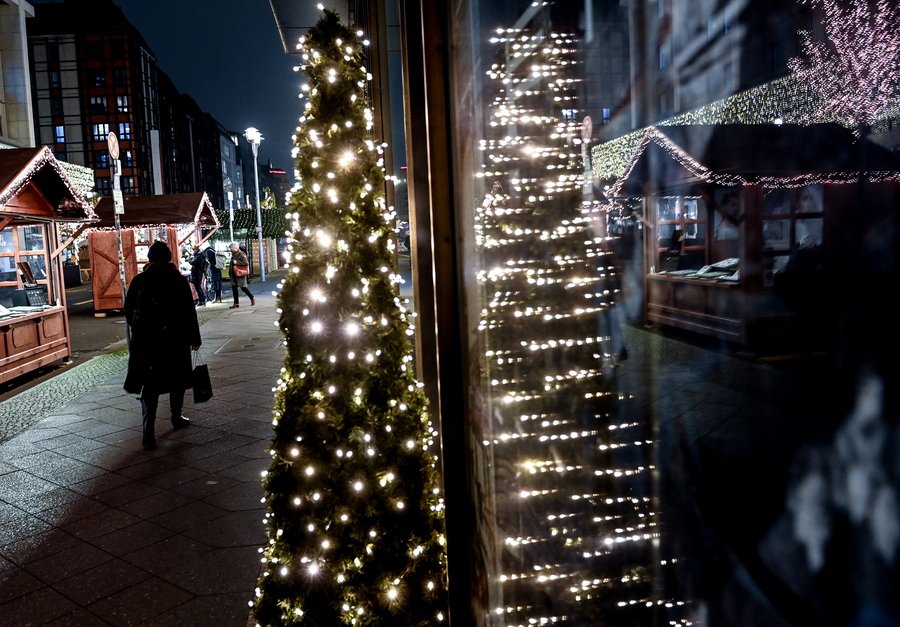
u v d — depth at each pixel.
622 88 1.68
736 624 1.66
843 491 1.50
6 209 8.37
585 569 2.00
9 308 9.70
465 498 2.42
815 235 1.46
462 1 2.07
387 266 2.37
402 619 2.30
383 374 2.33
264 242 36.69
